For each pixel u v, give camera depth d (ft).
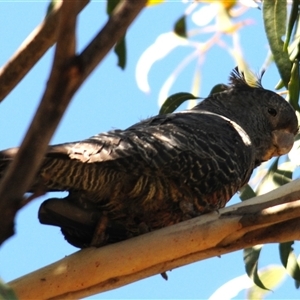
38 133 13.85
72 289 26.58
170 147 29.55
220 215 26.99
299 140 40.22
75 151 26.84
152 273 27.17
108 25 14.33
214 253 27.25
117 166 27.89
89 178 27.76
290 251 34.99
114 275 26.76
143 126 31.65
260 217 26.43
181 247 26.78
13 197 13.91
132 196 29.68
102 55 14.24
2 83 22.93
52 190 28.50
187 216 31.40
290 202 26.55
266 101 40.73
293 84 34.27
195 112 35.47
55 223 28.66
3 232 14.03
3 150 22.99
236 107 40.37
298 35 34.96
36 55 22.72
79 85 14.06
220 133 33.06
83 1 20.52
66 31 13.83
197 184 30.68
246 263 34.99
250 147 34.91
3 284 15.80
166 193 30.32
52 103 13.84
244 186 37.09
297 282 36.73
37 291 26.13
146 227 30.96
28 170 13.93
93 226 29.22
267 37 32.40
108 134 29.04
